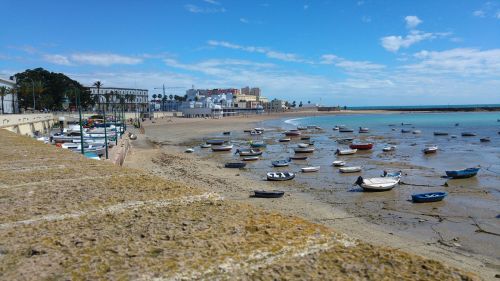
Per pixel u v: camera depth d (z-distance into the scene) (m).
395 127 113.56
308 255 6.41
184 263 6.00
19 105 113.75
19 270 5.92
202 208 9.46
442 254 18.28
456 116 185.00
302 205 27.41
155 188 11.83
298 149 58.03
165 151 63.62
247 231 7.53
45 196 10.86
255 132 98.75
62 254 6.55
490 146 62.44
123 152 49.47
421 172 39.78
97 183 12.66
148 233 7.52
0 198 10.66
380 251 6.73
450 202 27.91
